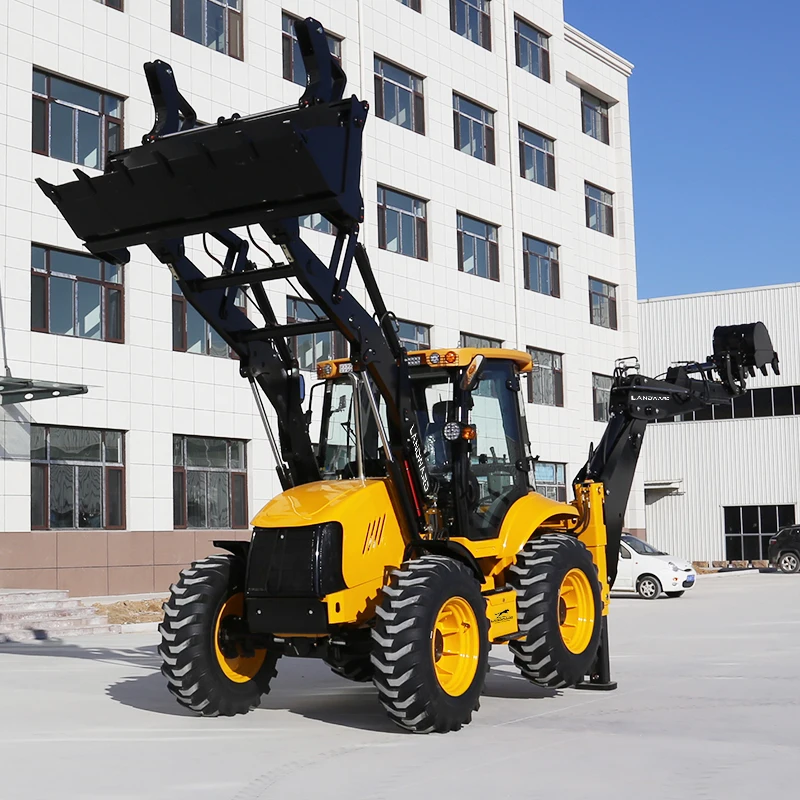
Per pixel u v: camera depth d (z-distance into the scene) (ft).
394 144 102.78
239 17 89.97
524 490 32.73
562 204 127.34
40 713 30.60
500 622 29.91
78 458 75.20
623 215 140.56
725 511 151.43
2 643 54.24
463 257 111.65
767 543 148.46
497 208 116.06
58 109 76.18
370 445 31.07
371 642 28.40
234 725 28.25
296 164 25.16
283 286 86.89
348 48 99.25
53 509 73.36
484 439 31.91
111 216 27.63
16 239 71.97
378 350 28.50
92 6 78.28
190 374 82.79
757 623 58.29
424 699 25.96
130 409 78.33
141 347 79.36
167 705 31.94
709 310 152.66
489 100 116.67
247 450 87.35
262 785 21.27
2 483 69.87
